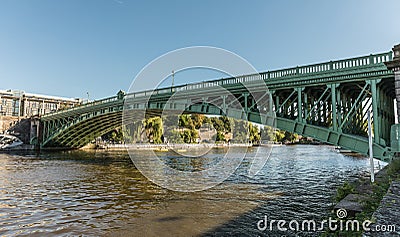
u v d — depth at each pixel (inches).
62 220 446.0
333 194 615.8
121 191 661.9
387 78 666.2
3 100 3329.2
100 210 499.2
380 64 656.4
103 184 763.4
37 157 1708.9
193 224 418.9
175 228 402.6
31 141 2402.8
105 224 424.8
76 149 2571.4
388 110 820.0
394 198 269.3
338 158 1680.6
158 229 399.5
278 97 861.8
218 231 387.9
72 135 2233.0
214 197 590.6
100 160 1520.7
